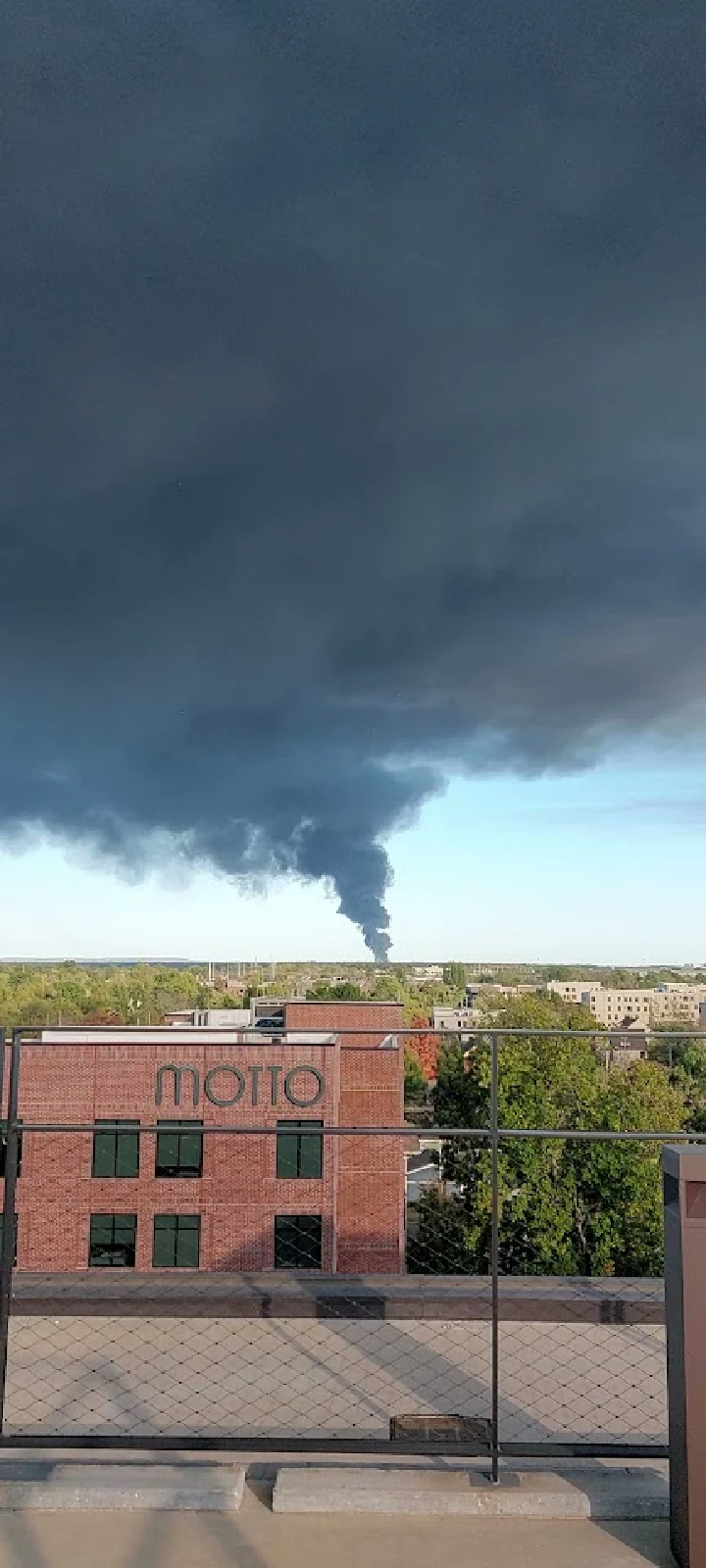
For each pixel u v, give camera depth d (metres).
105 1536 3.72
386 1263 32.59
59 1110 32.31
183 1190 32.12
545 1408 6.03
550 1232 31.06
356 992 100.75
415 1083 41.50
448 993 98.81
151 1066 32.81
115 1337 7.26
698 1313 3.57
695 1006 87.62
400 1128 4.34
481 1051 33.25
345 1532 3.77
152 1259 31.80
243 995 97.44
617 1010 91.50
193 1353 6.99
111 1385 6.48
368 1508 3.91
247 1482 4.16
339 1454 4.40
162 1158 32.31
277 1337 7.20
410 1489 3.99
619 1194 31.14
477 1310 7.48
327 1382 6.50
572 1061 32.72
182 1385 6.44
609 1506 3.91
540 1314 7.47
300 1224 32.41
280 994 98.19
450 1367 6.69
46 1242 31.62
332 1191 32.50
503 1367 6.67
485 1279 7.88
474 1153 32.00
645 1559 3.62
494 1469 4.11
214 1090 32.75
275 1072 32.91
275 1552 3.62
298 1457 4.33
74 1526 3.79
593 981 109.56
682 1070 30.86
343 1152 33.53
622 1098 31.77
